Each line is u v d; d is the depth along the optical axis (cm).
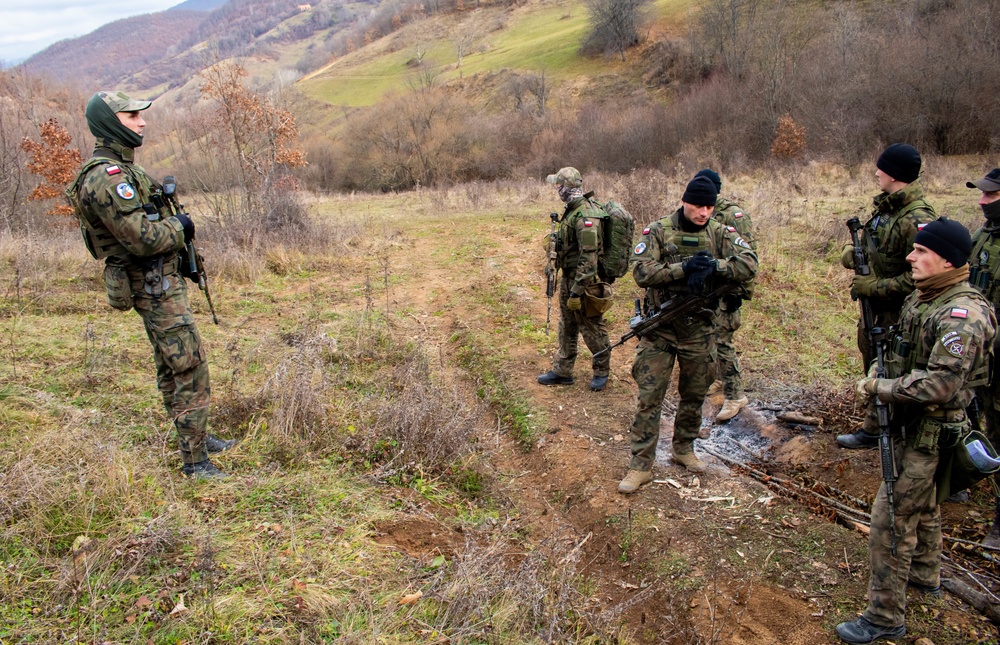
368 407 501
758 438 501
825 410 518
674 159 3391
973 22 2594
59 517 321
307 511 364
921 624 315
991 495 413
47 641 253
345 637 269
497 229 1302
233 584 296
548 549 372
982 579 346
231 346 573
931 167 1736
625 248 532
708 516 406
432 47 8650
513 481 471
